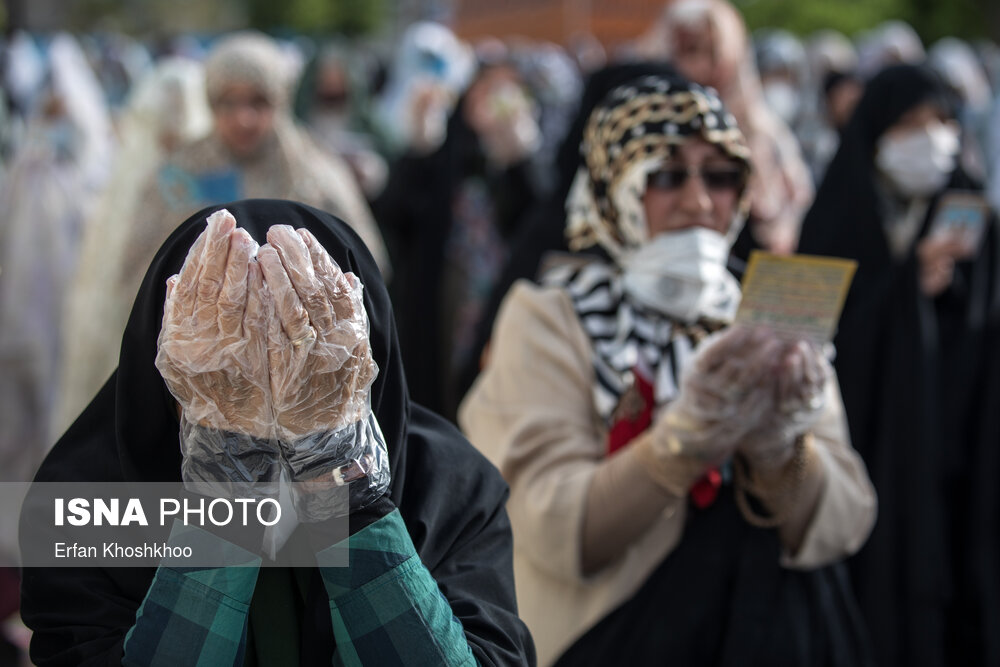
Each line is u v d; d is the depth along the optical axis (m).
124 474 1.82
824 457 2.79
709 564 2.65
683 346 2.80
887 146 4.55
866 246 4.41
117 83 11.85
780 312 2.53
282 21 28.84
